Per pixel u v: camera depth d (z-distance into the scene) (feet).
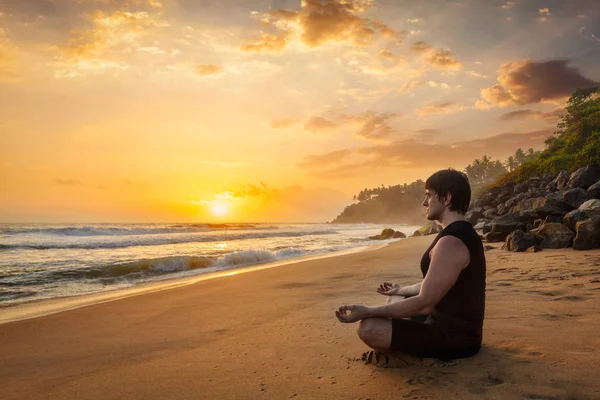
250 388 7.45
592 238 29.71
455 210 7.86
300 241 92.79
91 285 29.09
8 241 73.05
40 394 8.06
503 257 29.04
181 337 12.50
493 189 105.09
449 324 7.59
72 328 14.79
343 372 7.86
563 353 7.83
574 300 13.05
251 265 41.50
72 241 74.43
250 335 11.98
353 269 30.66
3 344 12.67
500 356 7.87
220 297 20.68
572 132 112.98
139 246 72.02
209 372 8.66
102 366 9.83
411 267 29.71
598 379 6.48
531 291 15.15
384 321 7.65
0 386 8.69
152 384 8.15
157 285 28.58
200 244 79.77
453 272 7.27
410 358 7.80
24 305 21.65
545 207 43.16
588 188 44.73
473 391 6.36
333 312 14.83
